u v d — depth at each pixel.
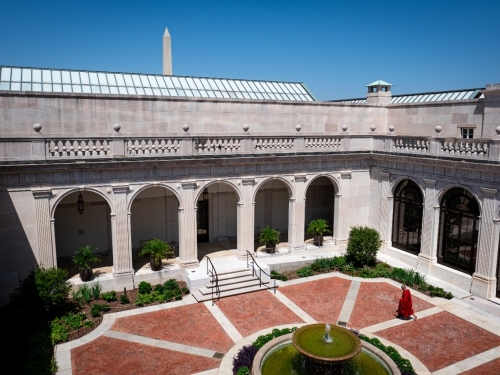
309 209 32.62
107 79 28.38
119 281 22.48
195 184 23.55
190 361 16.22
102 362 16.09
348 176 28.08
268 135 25.84
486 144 21.05
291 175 26.20
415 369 15.62
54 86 26.11
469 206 22.53
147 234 27.45
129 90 28.02
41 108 22.33
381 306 20.92
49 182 20.45
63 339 17.47
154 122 25.03
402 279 23.80
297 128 26.55
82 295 21.27
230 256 26.16
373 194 28.72
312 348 14.66
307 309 20.58
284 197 31.75
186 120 25.83
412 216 26.27
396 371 14.59
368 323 19.20
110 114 23.88
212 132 26.66
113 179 21.70
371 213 29.03
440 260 24.53
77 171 20.91
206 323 19.14
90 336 17.94
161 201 27.42
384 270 24.95
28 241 20.47
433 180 23.94
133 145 21.86
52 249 21.00
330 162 27.33
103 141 21.28
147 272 23.30
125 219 22.23
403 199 26.78
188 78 31.22
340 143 27.41
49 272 19.42
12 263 20.31
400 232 27.25
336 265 25.89
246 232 25.48
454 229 23.52
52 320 18.91
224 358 16.17
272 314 20.05
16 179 19.83
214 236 29.30
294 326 18.72
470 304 21.06
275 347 16.38
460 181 22.42
